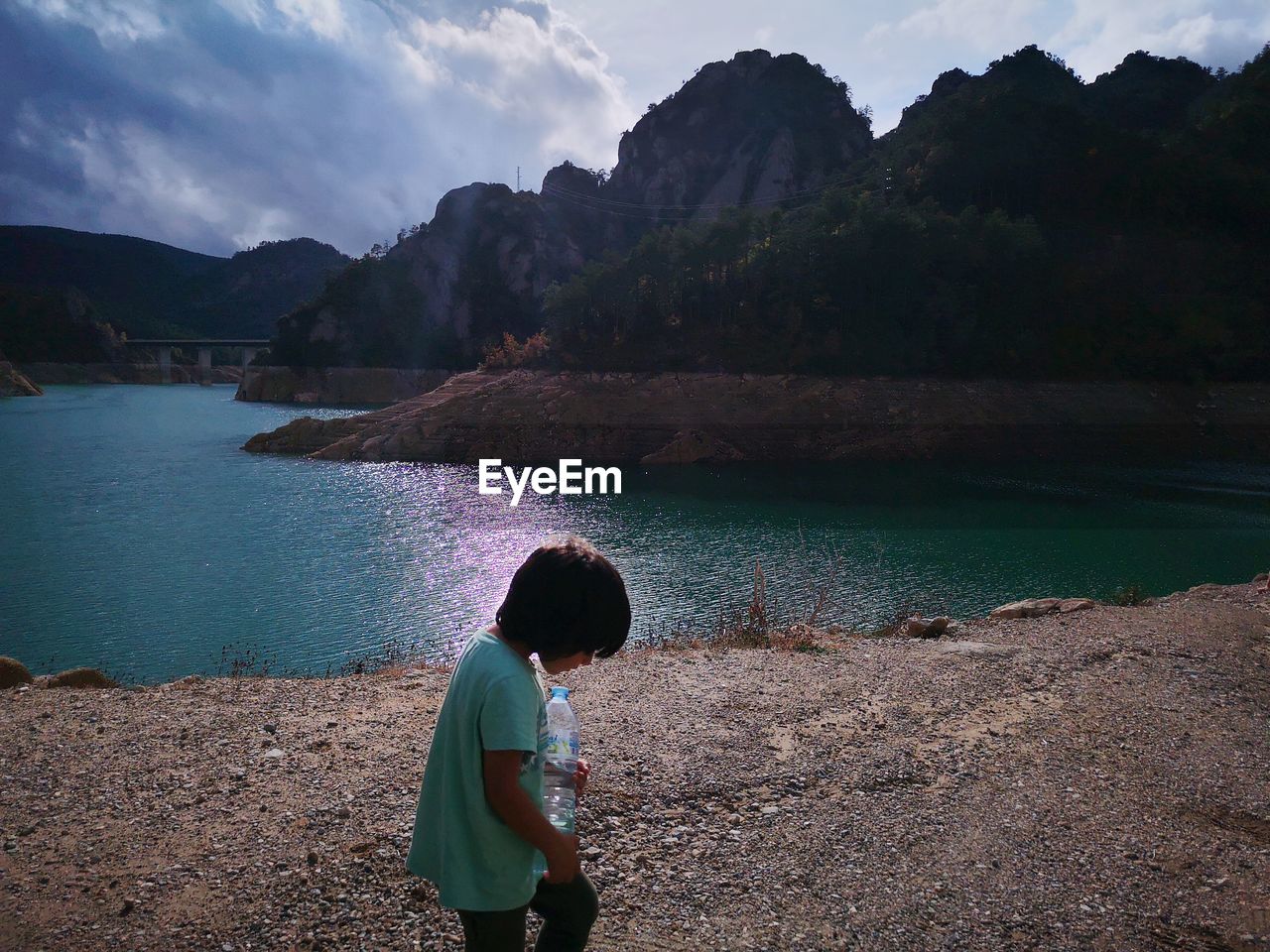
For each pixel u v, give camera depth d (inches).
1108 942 114.9
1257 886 130.6
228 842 133.6
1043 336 3501.5
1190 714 211.2
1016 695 225.3
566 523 1667.1
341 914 113.6
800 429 3002.0
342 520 1707.7
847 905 121.6
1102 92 7278.5
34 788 155.2
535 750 65.3
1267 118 5064.0
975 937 114.9
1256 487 2215.8
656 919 115.7
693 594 1043.9
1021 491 2151.8
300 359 6555.1
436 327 6943.9
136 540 1489.9
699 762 171.9
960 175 4463.6
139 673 765.9
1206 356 3459.6
